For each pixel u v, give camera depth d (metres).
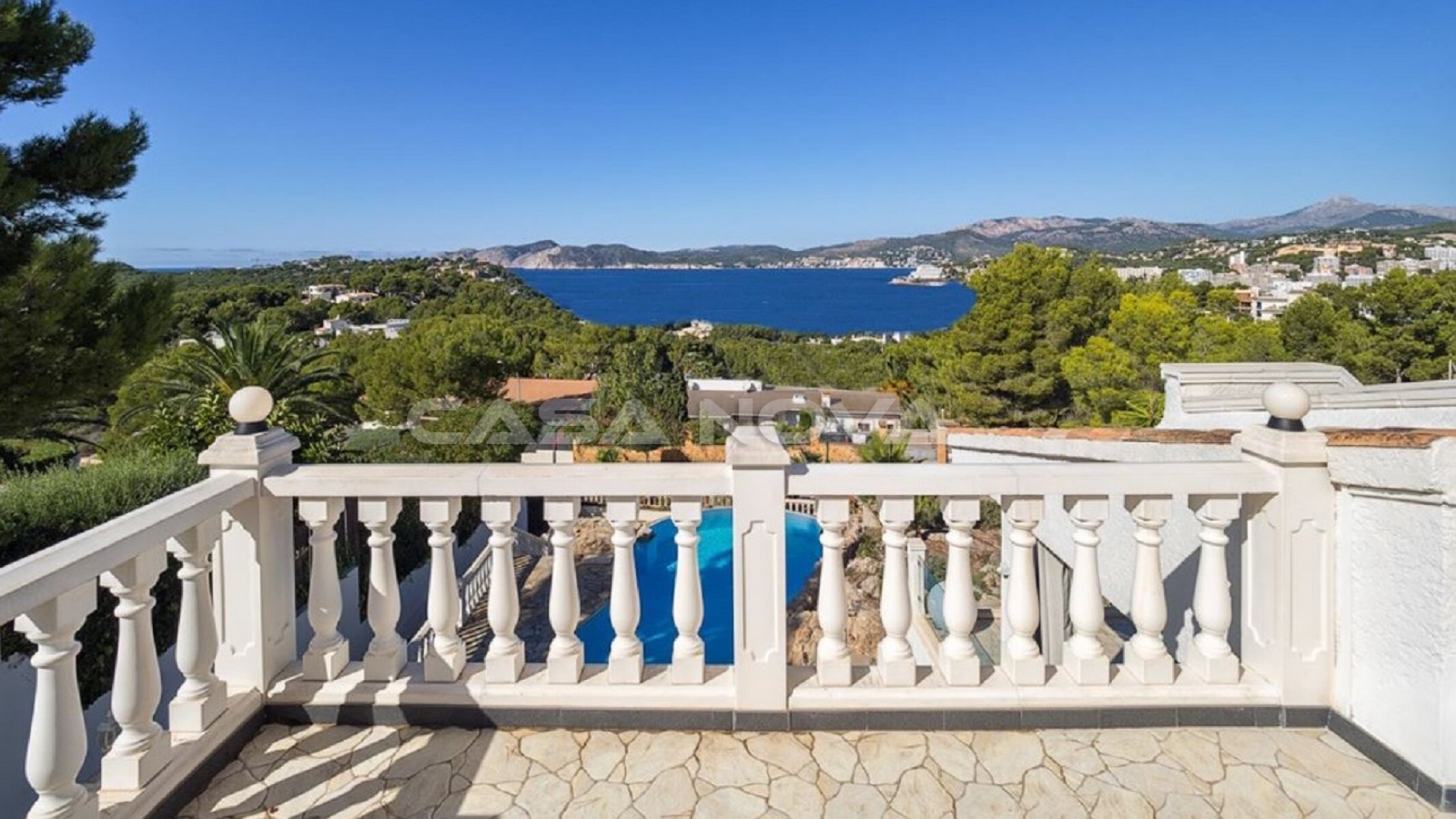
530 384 28.83
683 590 2.37
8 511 5.01
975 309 22.81
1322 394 5.13
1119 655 4.86
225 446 2.32
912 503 2.30
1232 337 20.06
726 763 2.14
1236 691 2.29
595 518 15.95
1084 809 1.92
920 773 2.09
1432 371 18.36
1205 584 2.35
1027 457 5.05
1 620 1.40
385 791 2.03
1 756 3.69
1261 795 1.97
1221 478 2.26
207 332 13.72
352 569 8.49
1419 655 1.94
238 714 2.23
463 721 2.34
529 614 10.85
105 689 4.72
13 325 6.45
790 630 9.01
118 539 1.76
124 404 12.33
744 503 2.26
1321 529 2.23
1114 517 4.38
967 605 2.35
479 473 2.33
